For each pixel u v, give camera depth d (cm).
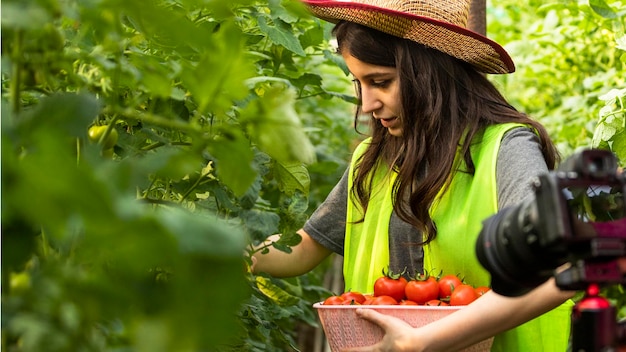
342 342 171
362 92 200
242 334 159
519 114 196
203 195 177
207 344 62
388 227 204
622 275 104
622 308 298
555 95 383
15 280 77
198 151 93
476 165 189
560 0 347
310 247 226
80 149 89
